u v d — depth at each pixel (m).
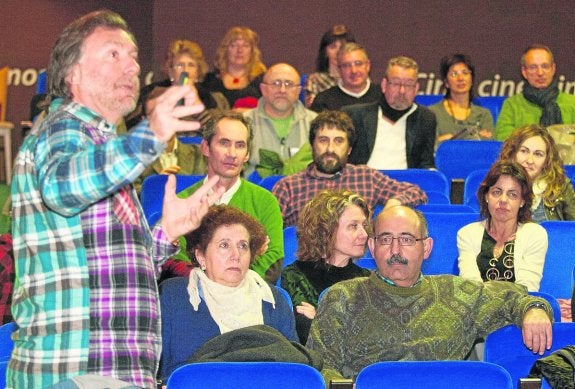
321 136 6.06
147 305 2.76
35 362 2.68
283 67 7.42
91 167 2.52
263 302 4.09
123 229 2.76
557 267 5.29
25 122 9.41
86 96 2.77
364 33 11.20
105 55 2.77
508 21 11.07
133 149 2.50
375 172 6.14
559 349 3.70
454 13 11.10
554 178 5.91
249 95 9.03
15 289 2.80
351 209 4.64
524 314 3.87
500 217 5.12
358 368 3.99
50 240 2.71
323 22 11.21
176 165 7.00
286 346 3.73
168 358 3.95
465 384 3.30
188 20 11.26
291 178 6.09
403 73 7.45
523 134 5.95
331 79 9.14
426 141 7.57
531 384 3.42
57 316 2.69
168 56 8.84
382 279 4.03
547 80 8.49
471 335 4.02
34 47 11.45
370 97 8.55
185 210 2.91
